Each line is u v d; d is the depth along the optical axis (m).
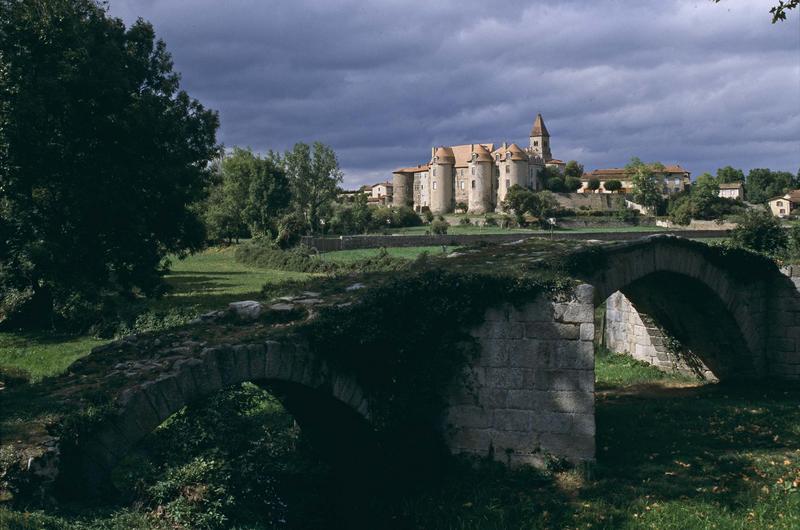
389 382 14.14
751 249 25.77
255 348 12.01
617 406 20.56
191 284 51.50
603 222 113.44
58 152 28.50
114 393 10.38
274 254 66.50
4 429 9.38
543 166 148.50
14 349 26.53
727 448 16.11
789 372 24.25
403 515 12.83
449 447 14.70
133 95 31.62
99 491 9.88
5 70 26.86
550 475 14.10
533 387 14.41
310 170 95.94
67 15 28.67
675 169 165.25
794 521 11.95
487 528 11.98
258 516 12.12
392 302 14.22
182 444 13.62
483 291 14.52
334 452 15.08
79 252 29.34
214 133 36.44
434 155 147.75
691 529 11.75
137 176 31.33
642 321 27.23
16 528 7.48
